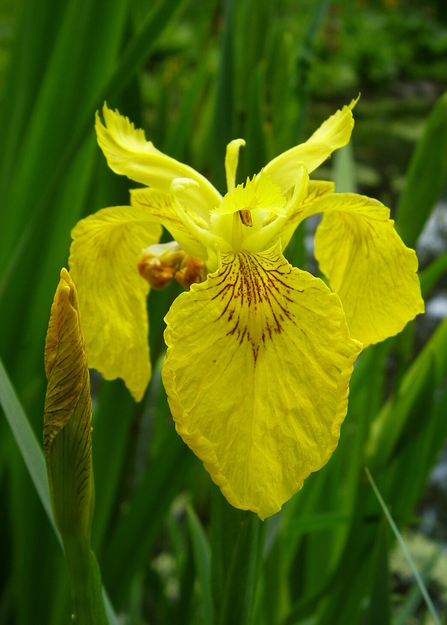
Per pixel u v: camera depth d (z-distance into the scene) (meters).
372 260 0.23
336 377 0.19
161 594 0.36
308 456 0.19
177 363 0.19
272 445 0.19
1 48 1.45
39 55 0.32
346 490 0.35
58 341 0.19
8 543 0.33
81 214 0.35
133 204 0.24
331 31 2.06
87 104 0.31
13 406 0.22
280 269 0.20
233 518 0.21
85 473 0.19
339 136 0.23
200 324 0.19
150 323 0.34
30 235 0.27
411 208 0.29
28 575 0.32
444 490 0.66
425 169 0.29
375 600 0.26
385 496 0.31
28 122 0.33
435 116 0.28
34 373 0.33
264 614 0.33
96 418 0.32
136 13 0.35
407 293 0.23
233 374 0.19
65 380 0.19
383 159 1.45
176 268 0.24
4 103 0.34
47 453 0.19
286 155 0.23
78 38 0.31
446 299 0.98
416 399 0.28
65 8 0.32
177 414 0.18
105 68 0.31
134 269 0.25
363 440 0.33
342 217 0.24
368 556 0.30
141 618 0.44
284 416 0.19
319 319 0.19
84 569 0.20
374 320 0.24
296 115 0.34
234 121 0.29
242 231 0.22
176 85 0.81
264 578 0.30
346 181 0.34
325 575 0.36
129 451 0.36
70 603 0.32
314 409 0.19
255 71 0.31
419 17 2.77
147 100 1.38
